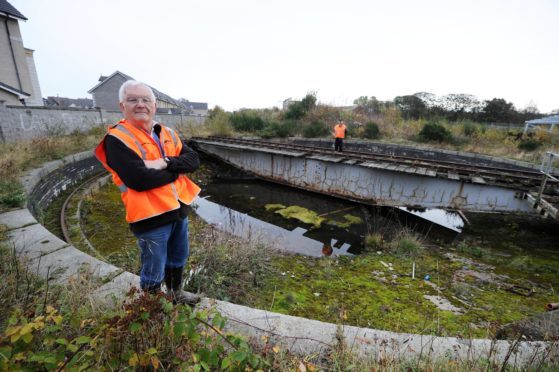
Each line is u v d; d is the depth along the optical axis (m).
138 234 1.71
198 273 3.44
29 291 1.87
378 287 3.94
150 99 1.69
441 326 3.03
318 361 1.71
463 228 6.83
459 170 7.41
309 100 22.88
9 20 17.47
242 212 8.06
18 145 7.35
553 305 3.04
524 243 5.85
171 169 1.71
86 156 8.59
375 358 1.74
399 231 6.48
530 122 19.38
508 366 1.71
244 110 24.81
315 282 3.97
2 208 3.99
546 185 6.40
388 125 21.22
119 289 2.14
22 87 18.31
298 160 10.00
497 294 3.89
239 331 1.88
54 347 1.37
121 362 1.29
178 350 1.38
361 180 8.50
